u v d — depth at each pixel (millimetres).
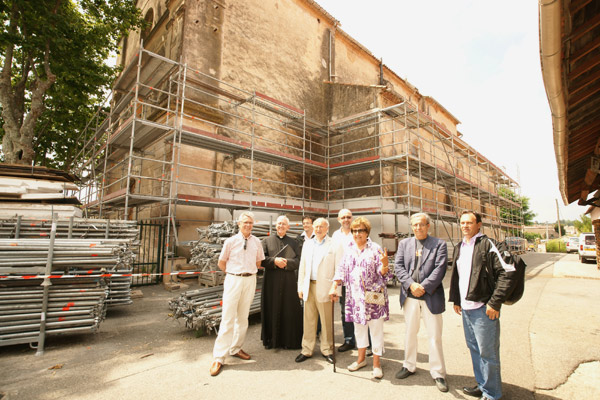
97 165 13820
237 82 12023
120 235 5871
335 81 16750
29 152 10992
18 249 4023
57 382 3154
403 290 3387
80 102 13984
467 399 2830
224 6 11914
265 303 4270
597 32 3195
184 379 3246
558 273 12328
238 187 11562
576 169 8539
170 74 10156
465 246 3113
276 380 3232
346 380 3227
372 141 13547
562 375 3330
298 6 15383
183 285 8062
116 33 13102
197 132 8859
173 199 8484
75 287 4211
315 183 15125
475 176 22531
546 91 3855
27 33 11102
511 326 5137
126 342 4336
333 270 3900
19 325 3861
